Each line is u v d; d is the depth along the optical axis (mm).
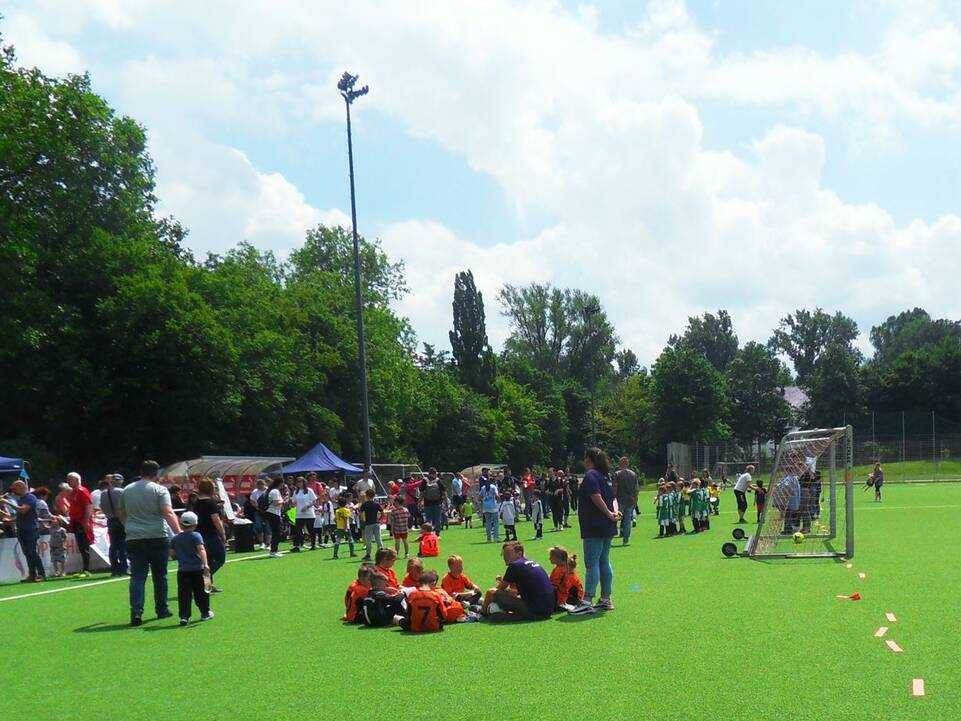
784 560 17656
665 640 9375
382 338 61188
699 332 152875
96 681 8516
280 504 23344
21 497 18562
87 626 11984
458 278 92562
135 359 39906
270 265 76500
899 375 104125
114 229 43469
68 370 38000
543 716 6625
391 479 46594
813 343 147375
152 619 12422
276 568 19953
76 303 40031
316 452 35625
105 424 40688
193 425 42156
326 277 64562
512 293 102375
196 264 52125
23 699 7879
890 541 21141
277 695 7691
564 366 103000
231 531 26391
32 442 39562
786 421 107500
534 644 9523
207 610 12211
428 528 21750
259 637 10711
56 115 36906
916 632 9375
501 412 84938
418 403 71312
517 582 11297
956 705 6508
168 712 7273
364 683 8008
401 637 10445
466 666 8555
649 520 34250
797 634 9422
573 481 41562
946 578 13945
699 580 14594
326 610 13000
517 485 43375
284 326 53656
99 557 20391
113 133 42875
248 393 45125
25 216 35375
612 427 100062
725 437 95875
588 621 10867
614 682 7586
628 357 152000
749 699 6840
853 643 8859
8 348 35531
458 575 12883
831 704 6621
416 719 6715
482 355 91812
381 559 12711
